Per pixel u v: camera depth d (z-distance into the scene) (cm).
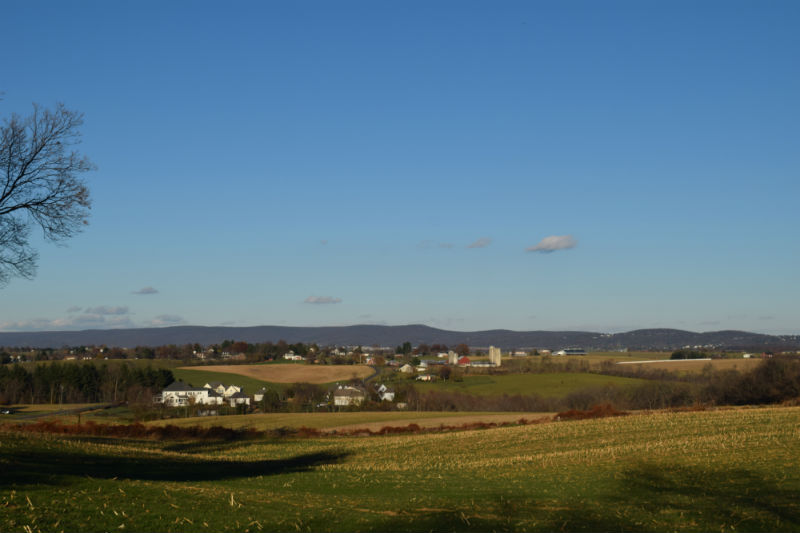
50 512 1389
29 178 2731
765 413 5100
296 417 7656
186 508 1555
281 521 1511
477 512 1722
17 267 2708
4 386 10794
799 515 1708
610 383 10325
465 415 7519
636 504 1883
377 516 1627
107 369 12006
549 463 3064
